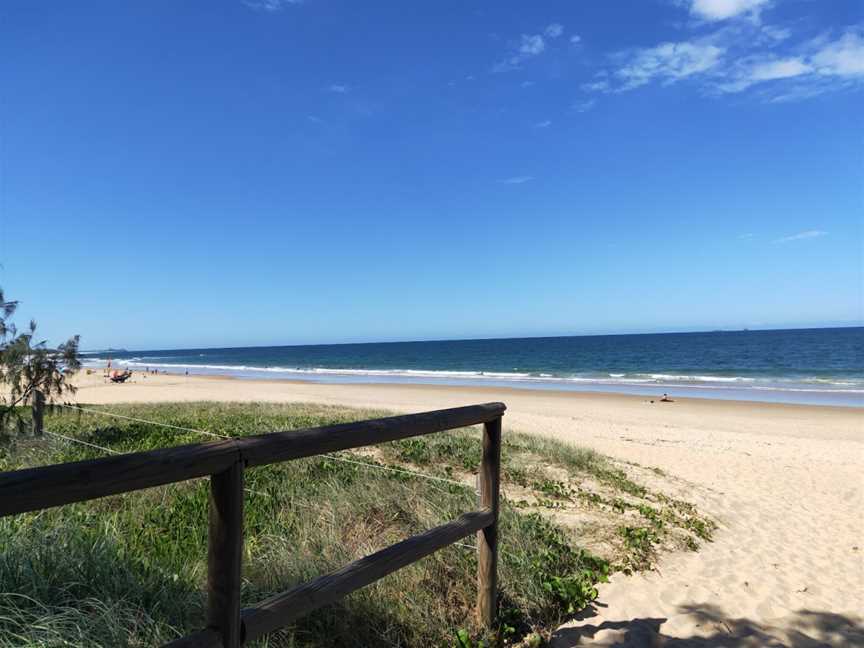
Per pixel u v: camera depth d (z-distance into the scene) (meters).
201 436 9.07
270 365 81.38
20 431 7.98
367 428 2.61
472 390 33.56
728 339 114.06
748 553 5.86
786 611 4.48
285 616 2.25
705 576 5.08
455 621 3.68
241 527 2.06
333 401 24.16
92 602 2.87
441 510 5.03
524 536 4.95
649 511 6.57
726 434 15.62
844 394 29.52
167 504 5.11
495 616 3.72
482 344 156.38
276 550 3.96
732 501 8.00
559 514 6.17
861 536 6.72
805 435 16.67
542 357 79.62
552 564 4.70
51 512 4.39
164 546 4.10
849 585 5.15
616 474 8.52
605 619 4.10
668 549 5.62
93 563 3.30
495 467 3.60
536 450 9.52
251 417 12.03
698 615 4.26
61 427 10.14
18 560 3.15
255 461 2.10
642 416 20.61
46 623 2.58
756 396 28.80
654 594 4.57
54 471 1.55
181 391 28.28
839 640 4.04
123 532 4.26
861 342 88.94
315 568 3.74
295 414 13.32
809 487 9.16
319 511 4.80
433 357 91.81
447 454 8.39
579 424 16.84
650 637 3.89
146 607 3.07
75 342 9.05
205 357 130.50
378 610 3.45
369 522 4.77
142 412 13.41
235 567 2.04
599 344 117.50
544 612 4.03
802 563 5.67
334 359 96.56
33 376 8.53
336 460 6.77
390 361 85.12
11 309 8.37
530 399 27.64
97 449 7.79
